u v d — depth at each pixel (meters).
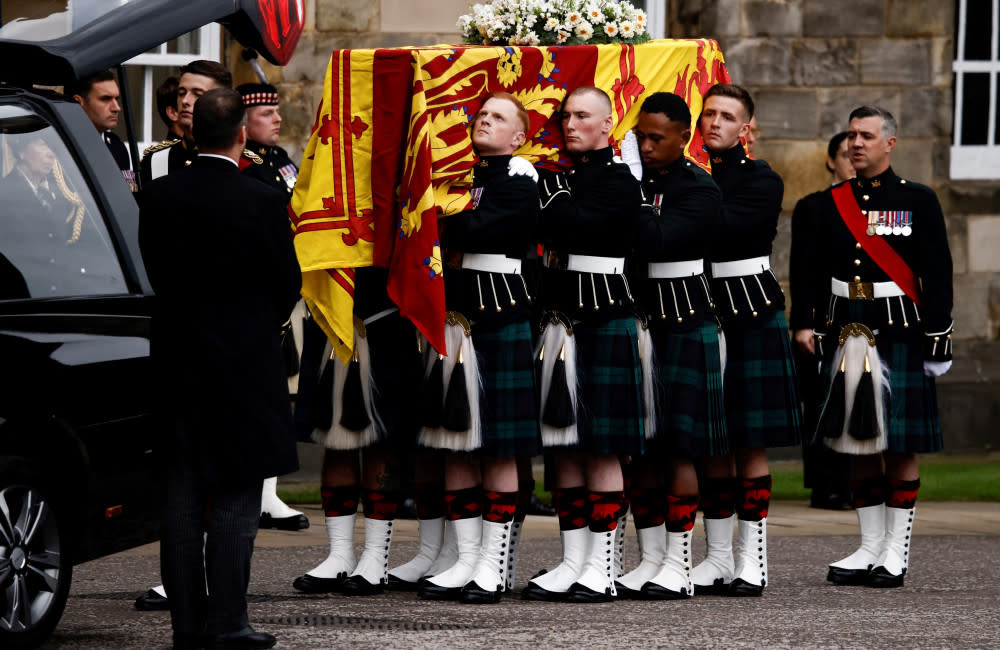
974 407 34.47
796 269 22.41
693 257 18.78
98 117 21.22
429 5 30.95
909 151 34.28
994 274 35.00
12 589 14.79
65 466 15.29
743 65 33.09
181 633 14.95
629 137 19.44
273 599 18.34
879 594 19.53
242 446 14.74
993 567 21.83
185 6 18.39
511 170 17.97
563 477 18.72
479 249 18.02
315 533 24.12
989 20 36.06
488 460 18.36
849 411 20.22
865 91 33.78
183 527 14.91
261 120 22.67
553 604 18.23
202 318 14.84
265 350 14.98
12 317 14.96
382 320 18.61
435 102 18.19
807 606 18.48
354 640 15.71
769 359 19.50
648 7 33.03
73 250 15.94
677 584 18.86
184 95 20.30
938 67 34.16
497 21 18.94
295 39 21.67
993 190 34.84
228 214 14.80
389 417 18.59
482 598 18.11
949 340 20.19
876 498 20.56
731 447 19.53
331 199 18.23
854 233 20.42
